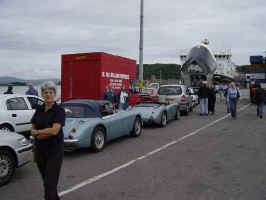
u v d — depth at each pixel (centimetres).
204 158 648
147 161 624
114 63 1238
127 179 504
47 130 327
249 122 1264
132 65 1422
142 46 1803
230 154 686
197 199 413
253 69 2453
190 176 519
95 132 697
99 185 475
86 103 729
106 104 781
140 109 1112
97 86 1148
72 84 1196
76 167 582
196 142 833
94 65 1152
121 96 1234
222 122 1269
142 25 1786
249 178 508
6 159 483
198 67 2952
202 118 1418
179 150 730
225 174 531
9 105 831
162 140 865
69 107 725
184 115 1548
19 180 509
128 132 869
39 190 458
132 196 426
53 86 343
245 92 5509
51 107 344
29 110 887
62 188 461
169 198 417
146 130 1058
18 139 506
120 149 744
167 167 577
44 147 337
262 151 716
